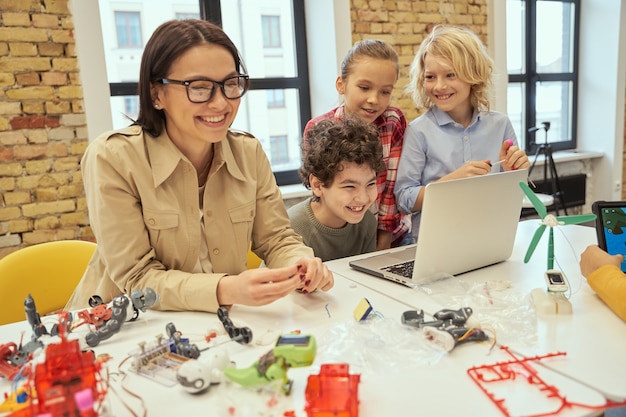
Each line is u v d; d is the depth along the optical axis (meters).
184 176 1.12
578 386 0.66
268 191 1.29
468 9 3.41
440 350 0.77
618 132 4.18
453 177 1.47
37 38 2.28
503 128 1.80
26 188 2.35
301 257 1.14
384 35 3.14
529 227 1.62
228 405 0.65
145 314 1.01
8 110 2.27
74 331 0.92
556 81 4.24
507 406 0.62
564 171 4.19
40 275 1.36
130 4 2.71
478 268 1.21
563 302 0.91
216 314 1.00
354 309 0.98
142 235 1.08
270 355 0.66
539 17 4.09
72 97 2.39
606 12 4.08
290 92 3.23
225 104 1.03
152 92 1.07
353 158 1.24
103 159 1.04
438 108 1.75
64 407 0.54
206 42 1.01
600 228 1.08
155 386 0.71
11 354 0.77
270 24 3.11
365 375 0.71
